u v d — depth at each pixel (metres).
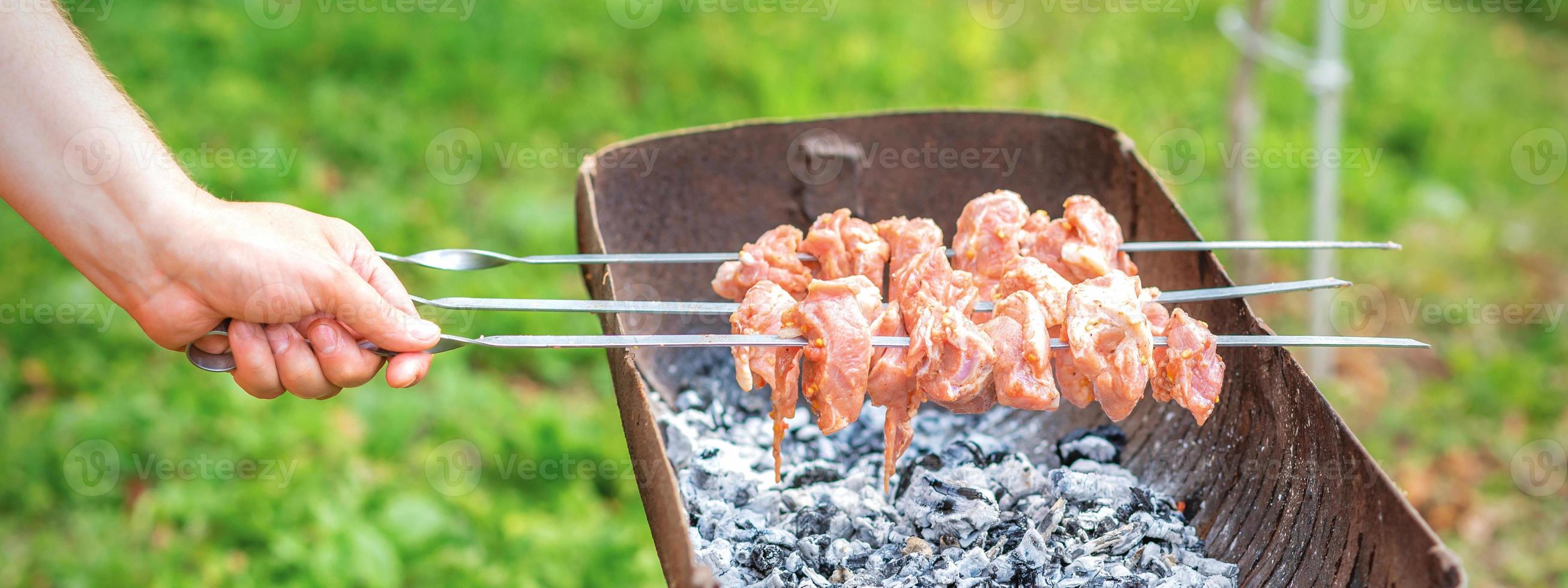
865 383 2.05
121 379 4.36
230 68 6.39
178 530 3.81
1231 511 2.17
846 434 2.81
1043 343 2.00
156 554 3.66
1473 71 8.47
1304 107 7.20
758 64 6.84
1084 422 2.76
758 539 2.21
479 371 4.71
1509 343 5.33
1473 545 4.16
